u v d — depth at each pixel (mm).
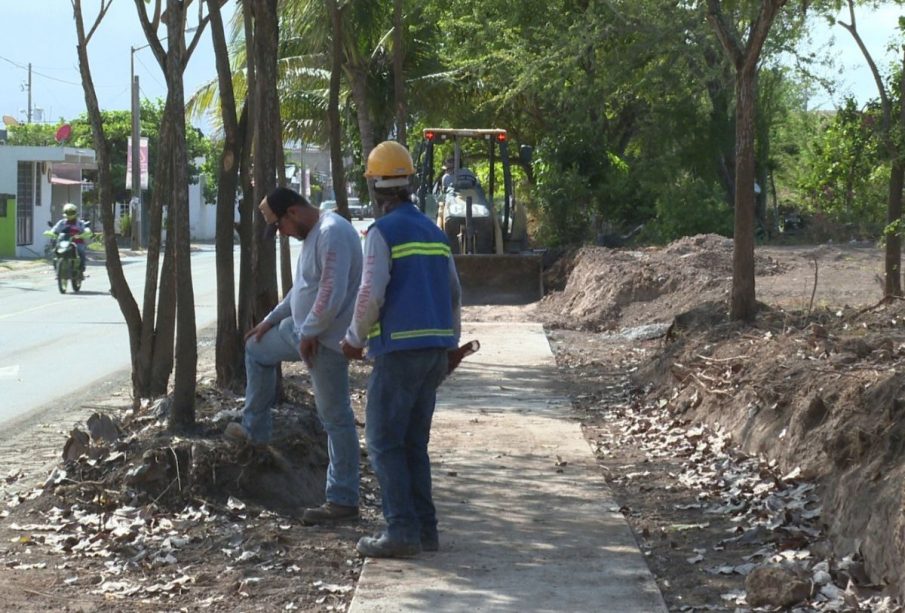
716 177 32688
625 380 13148
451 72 31078
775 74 31188
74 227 27531
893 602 5457
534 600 5766
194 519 7094
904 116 13273
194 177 67438
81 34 9555
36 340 18016
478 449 9539
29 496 7641
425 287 6449
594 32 27172
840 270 22047
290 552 6621
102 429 8023
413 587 5980
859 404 7488
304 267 7043
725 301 14289
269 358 7430
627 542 6812
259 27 9211
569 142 30594
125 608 5750
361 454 9234
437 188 26109
